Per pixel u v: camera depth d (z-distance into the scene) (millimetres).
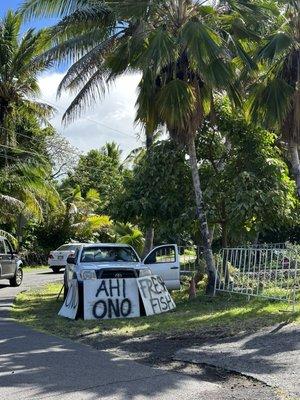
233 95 14703
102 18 17516
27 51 27719
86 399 6055
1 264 19938
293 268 12617
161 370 7367
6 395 6215
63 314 12867
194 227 16750
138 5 14508
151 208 16562
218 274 14734
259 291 13219
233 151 16016
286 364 7281
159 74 14758
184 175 16516
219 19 15039
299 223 16344
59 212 38812
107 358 8133
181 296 15680
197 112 14609
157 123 14930
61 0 17391
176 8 14672
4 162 30500
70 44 18125
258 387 6434
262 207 14492
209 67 13430
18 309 14430
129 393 6273
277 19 14961
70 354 8430
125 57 15102
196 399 6031
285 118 14375
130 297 12508
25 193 29562
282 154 17984
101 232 41562
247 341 8859
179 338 9570
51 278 27125
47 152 40781
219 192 15516
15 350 8734
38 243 39438
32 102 30156
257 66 14188
